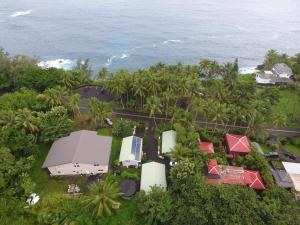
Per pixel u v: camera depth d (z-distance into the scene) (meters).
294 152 77.44
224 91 89.88
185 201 51.06
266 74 121.56
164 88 86.44
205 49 178.88
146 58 162.75
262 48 184.25
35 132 71.88
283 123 80.44
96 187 54.81
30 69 101.56
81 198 57.09
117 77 89.75
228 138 75.88
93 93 101.38
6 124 67.56
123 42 184.38
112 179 63.88
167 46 181.12
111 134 79.56
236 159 70.44
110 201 53.50
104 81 102.00
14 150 64.00
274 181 64.12
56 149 67.00
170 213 50.69
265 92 95.69
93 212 53.41
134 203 57.66
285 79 118.38
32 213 54.06
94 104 78.62
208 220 47.56
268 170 65.88
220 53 174.00
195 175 55.44
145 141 76.69
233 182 61.12
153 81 85.62
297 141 80.25
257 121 77.19
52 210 53.91
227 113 80.38
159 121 87.06
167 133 76.44
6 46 169.62
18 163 59.09
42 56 159.25
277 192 53.59
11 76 101.75
